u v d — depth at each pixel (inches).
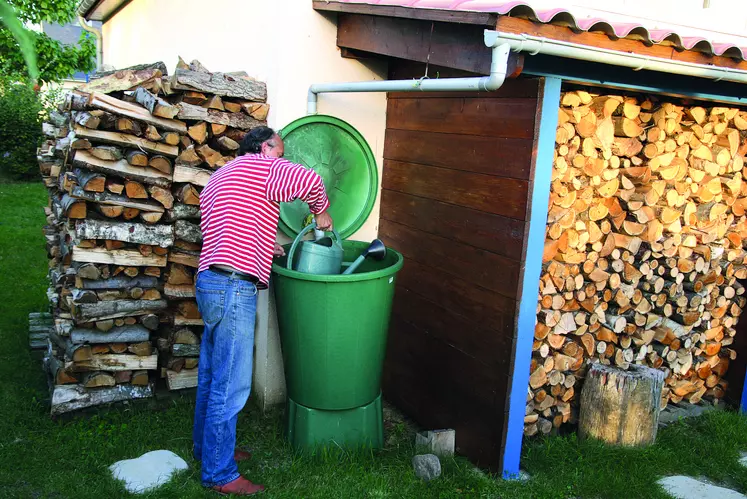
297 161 143.5
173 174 136.1
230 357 112.9
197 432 123.9
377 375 133.3
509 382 122.6
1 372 157.6
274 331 147.2
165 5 253.3
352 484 120.3
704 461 136.3
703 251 151.8
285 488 117.7
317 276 117.8
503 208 121.3
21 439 127.2
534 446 136.8
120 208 131.6
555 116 114.2
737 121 150.4
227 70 176.2
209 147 140.0
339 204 152.8
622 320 144.3
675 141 141.9
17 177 450.0
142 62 303.3
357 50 146.8
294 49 139.9
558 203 126.6
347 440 132.1
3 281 233.3
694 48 112.8
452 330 138.0
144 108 133.7
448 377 140.2
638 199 139.0
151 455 125.7
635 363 151.7
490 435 127.6
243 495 115.0
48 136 195.3
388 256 139.3
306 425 130.3
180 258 140.3
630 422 136.1
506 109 118.7
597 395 137.2
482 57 103.2
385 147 157.2
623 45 104.7
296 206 147.0
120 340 138.7
